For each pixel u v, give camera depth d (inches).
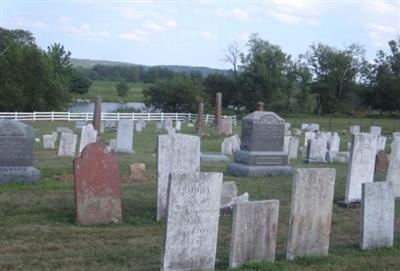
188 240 391.5
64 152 1059.9
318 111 3843.5
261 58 3513.8
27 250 426.6
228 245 466.3
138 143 1400.1
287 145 1151.6
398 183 708.0
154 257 424.8
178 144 549.3
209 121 2388.0
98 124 1644.9
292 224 423.5
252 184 761.6
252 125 857.5
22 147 684.1
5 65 2837.1
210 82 3580.2
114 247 446.6
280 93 3575.3
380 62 3885.3
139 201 614.5
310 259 425.7
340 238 509.4
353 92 3892.7
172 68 5949.8
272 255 415.5
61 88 2972.4
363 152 649.0
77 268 389.4
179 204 385.7
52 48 4062.5
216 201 402.0
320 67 3858.3
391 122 2839.6
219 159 1040.8
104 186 521.3
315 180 431.8
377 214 472.7
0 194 613.9
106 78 6456.7
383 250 468.4
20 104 2837.1
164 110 3051.2
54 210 558.3
